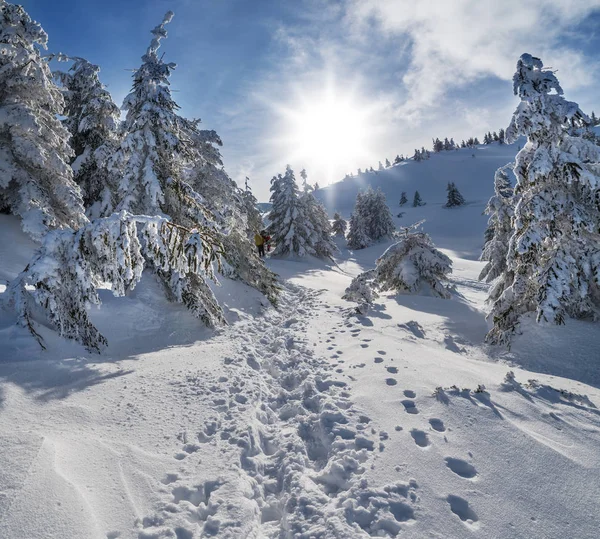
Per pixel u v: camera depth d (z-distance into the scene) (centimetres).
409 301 1327
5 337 487
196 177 1289
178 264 614
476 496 298
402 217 8762
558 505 288
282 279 1942
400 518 276
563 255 855
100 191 1361
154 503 279
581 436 384
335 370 615
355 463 344
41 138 1038
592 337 799
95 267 583
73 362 513
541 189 866
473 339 959
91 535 238
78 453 315
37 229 962
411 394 486
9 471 267
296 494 312
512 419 416
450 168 15250
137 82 999
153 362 583
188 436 377
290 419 463
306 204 3366
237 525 265
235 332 883
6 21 977
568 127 849
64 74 1327
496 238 1891
